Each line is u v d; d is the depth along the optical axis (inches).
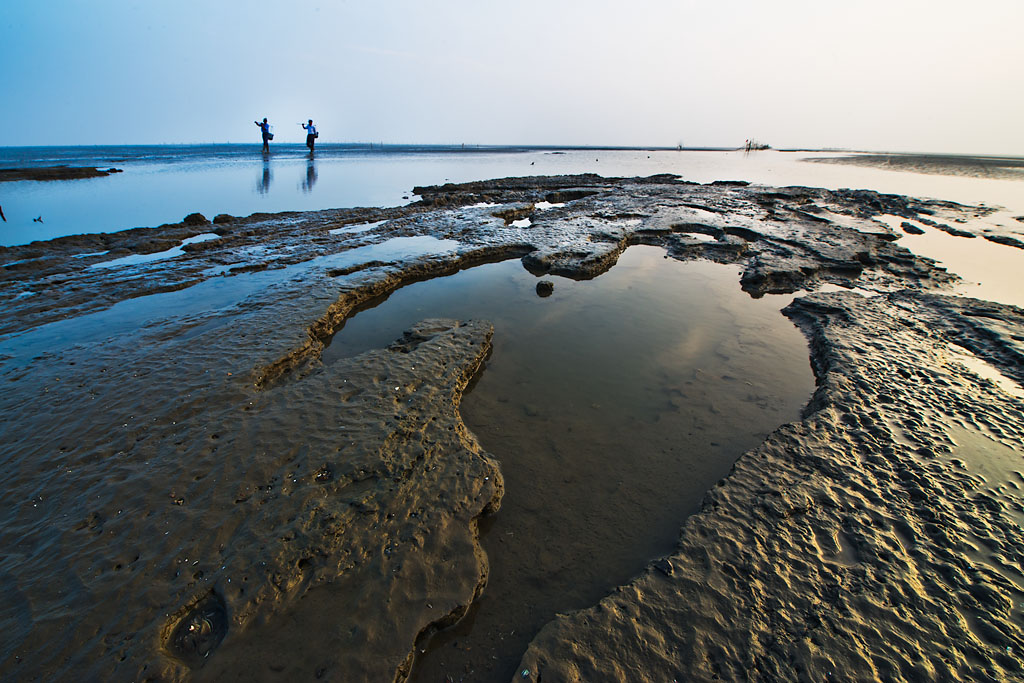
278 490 163.9
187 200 876.6
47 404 213.9
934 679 106.5
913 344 268.7
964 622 118.2
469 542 148.3
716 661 112.5
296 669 113.7
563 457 198.1
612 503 172.7
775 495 160.7
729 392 244.4
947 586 127.4
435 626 127.2
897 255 458.3
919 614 120.5
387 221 658.8
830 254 452.4
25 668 114.5
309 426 197.3
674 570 135.9
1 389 226.7
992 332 274.4
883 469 170.9
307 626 123.0
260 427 196.5
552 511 169.5
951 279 398.9
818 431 193.2
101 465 176.7
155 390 223.5
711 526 149.9
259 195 954.7
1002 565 133.0
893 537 142.7
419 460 179.3
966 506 153.0
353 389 225.9
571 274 432.5
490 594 138.9
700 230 587.2
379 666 114.3
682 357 283.9
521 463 193.9
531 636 126.4
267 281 398.0
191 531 148.9
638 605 126.5
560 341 306.3
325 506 157.3
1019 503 154.1
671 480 183.3
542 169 1673.2
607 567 146.4
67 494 163.6
